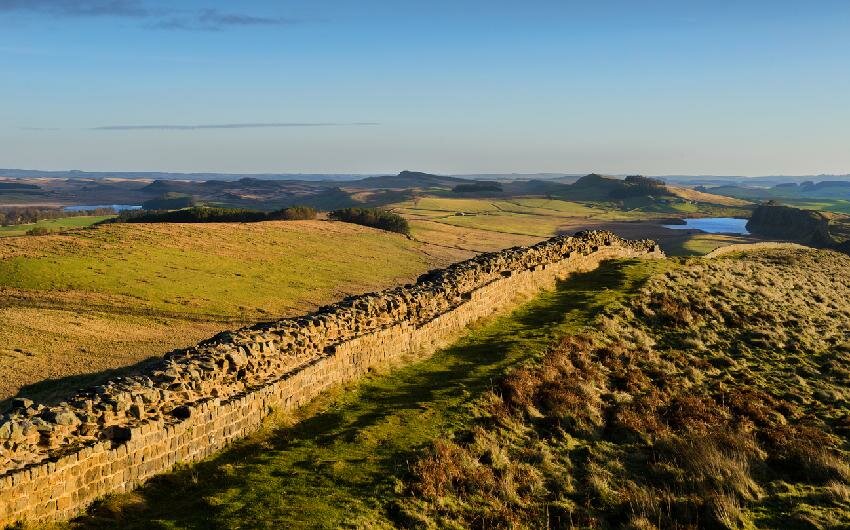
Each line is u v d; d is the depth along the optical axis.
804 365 26.00
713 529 13.56
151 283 75.19
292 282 86.31
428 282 28.06
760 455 17.38
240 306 71.38
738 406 21.08
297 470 13.91
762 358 26.72
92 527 11.03
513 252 35.69
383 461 14.49
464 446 15.61
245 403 15.33
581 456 16.58
